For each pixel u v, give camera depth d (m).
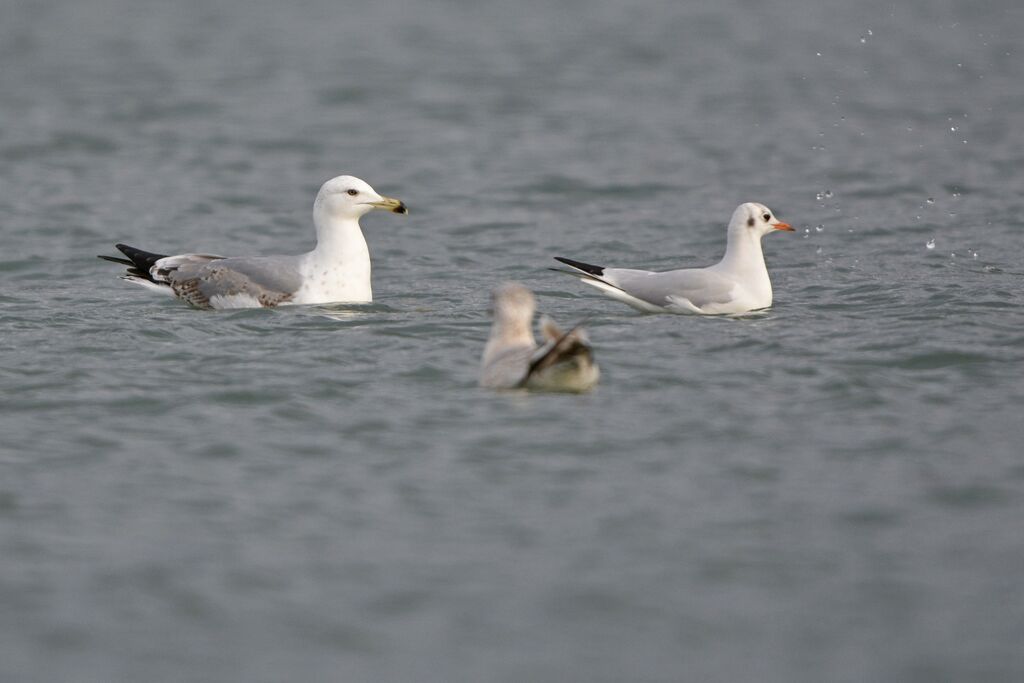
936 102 40.28
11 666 9.31
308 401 14.28
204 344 16.55
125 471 12.45
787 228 18.66
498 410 13.93
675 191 30.00
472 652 9.47
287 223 27.75
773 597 10.14
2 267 23.03
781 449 12.85
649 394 14.42
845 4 66.06
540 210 28.38
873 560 10.67
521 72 47.16
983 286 19.84
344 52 51.84
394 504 11.72
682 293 18.33
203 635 9.70
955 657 9.34
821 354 15.84
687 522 11.32
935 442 13.00
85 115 39.09
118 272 22.75
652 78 46.00
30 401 14.29
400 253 24.45
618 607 10.02
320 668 9.32
